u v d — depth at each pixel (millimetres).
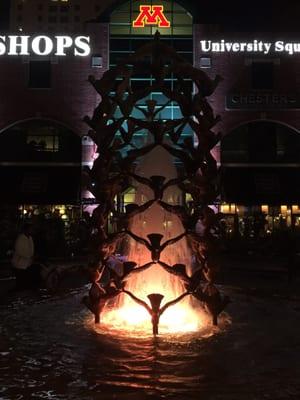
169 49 7848
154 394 4551
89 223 7441
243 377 5043
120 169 7359
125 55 34781
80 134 33844
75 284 14141
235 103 34156
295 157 34125
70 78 34344
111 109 7660
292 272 16141
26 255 12430
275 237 27750
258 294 11945
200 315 8117
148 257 8508
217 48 34469
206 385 4797
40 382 4902
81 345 6270
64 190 31750
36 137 34062
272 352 5992
